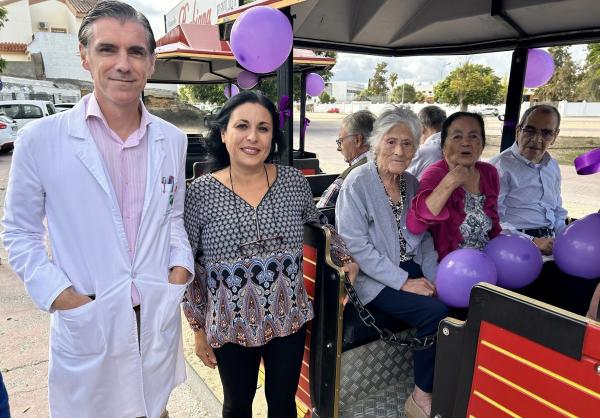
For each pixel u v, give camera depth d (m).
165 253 1.54
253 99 1.58
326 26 3.07
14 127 12.85
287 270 1.63
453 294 1.83
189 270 1.57
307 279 1.98
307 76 5.39
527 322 1.16
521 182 2.92
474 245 2.25
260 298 1.59
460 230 2.21
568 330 1.08
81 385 1.48
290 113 2.32
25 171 1.34
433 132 3.65
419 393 1.95
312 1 2.58
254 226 1.58
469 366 1.34
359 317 2.10
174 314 1.58
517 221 2.94
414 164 3.07
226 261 1.58
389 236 2.07
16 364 2.73
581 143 15.48
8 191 1.38
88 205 1.37
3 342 2.97
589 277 2.09
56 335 1.49
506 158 2.98
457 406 1.40
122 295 1.44
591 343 1.04
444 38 3.37
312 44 3.29
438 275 1.90
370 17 3.01
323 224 1.92
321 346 1.92
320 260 1.87
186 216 1.67
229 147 1.58
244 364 1.66
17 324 3.21
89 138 1.38
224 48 5.41
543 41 3.05
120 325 1.46
